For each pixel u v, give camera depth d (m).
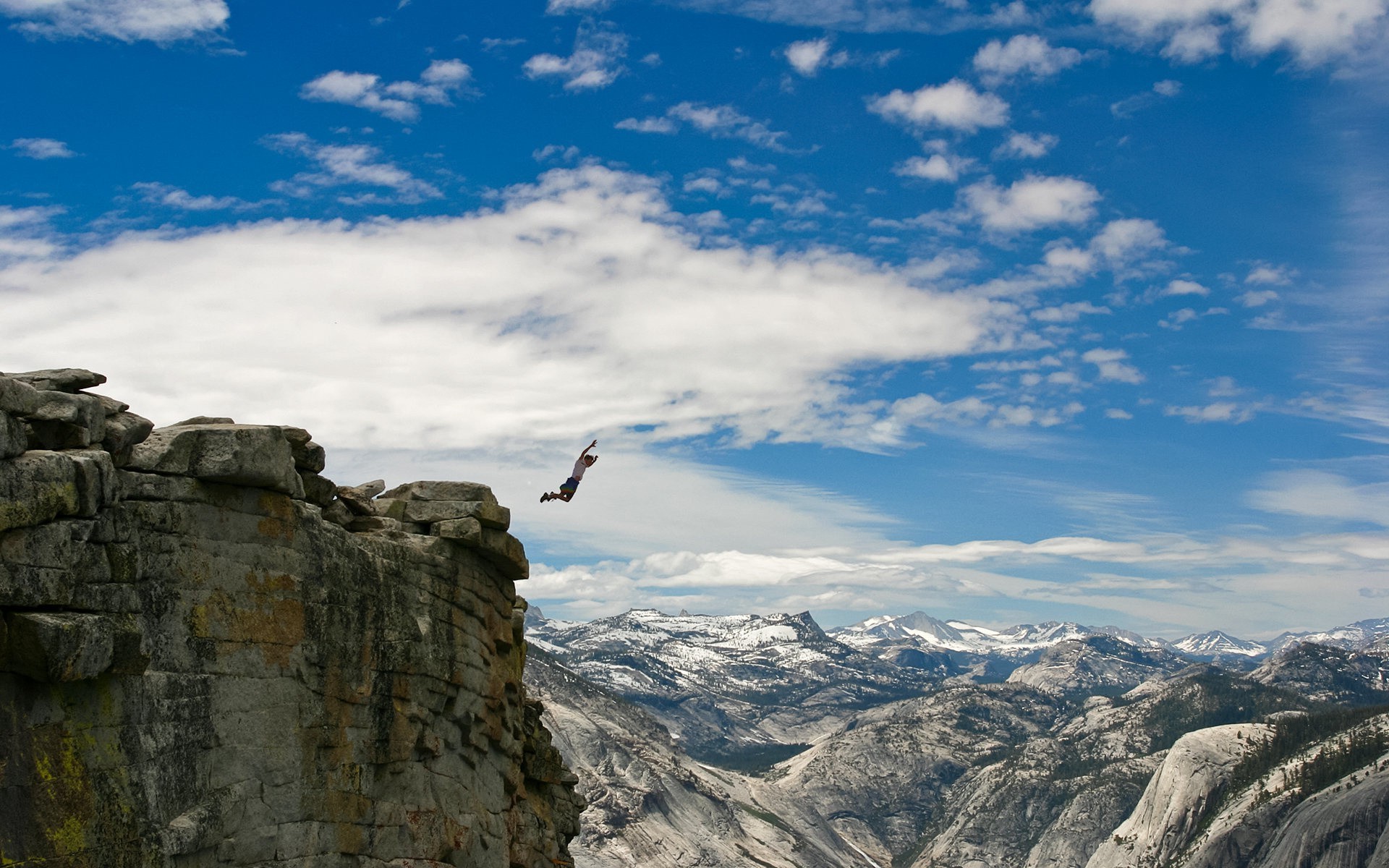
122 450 18.55
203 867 18.78
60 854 16.58
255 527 20.17
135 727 17.81
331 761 21.45
